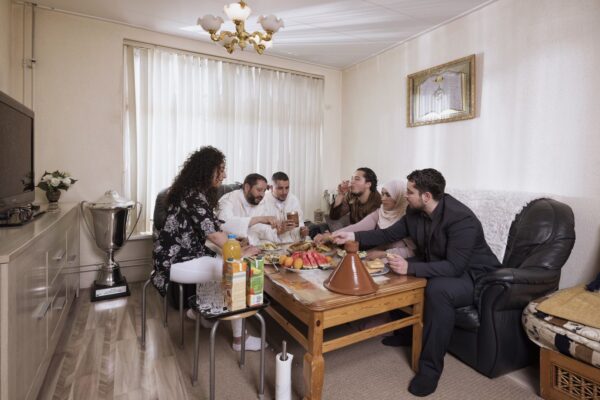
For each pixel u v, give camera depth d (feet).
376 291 4.69
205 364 5.79
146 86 9.98
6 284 3.52
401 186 7.66
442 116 9.05
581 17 6.36
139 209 10.04
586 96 6.32
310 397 4.42
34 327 4.51
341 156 13.50
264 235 8.09
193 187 6.10
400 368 5.82
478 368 5.64
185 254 6.10
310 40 10.35
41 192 8.84
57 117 8.99
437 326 5.20
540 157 7.04
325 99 13.12
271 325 7.38
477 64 8.24
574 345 4.48
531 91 7.18
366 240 6.85
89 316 7.64
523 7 7.29
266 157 11.98
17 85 8.53
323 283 4.92
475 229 5.54
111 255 9.17
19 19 8.46
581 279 6.36
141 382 5.26
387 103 11.14
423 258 6.51
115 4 8.48
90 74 9.29
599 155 6.17
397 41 10.39
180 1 8.31
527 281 5.31
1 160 5.17
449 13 8.50
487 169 8.07
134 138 9.95
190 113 10.63
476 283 5.62
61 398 4.86
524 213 6.45
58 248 6.15
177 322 7.41
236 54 11.19
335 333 6.99
